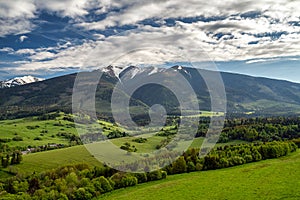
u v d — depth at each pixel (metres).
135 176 47.03
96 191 43.91
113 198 42.00
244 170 55.34
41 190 44.84
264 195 41.53
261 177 50.59
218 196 41.25
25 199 43.34
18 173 56.06
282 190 43.44
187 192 42.88
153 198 40.78
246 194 42.62
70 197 43.00
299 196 40.56
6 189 48.75
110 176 46.59
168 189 44.34
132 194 43.03
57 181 46.31
